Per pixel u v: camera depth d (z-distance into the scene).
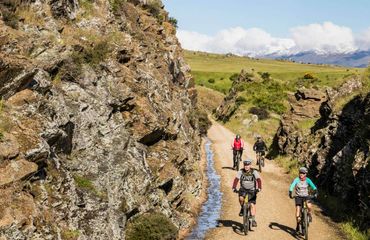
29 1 12.77
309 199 13.42
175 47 36.12
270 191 20.44
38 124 9.53
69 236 8.88
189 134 25.81
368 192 14.45
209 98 95.12
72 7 15.20
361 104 21.39
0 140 8.28
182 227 14.37
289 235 13.56
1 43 10.23
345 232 14.30
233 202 18.50
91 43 14.36
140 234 11.64
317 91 37.28
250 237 13.26
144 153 13.92
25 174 8.27
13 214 7.60
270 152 35.09
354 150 18.22
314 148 25.47
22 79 9.53
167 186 15.27
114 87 13.92
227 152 35.69
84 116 12.03
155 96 17.44
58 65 12.23
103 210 10.45
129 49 16.28
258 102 60.50
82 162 11.24
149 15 30.02
